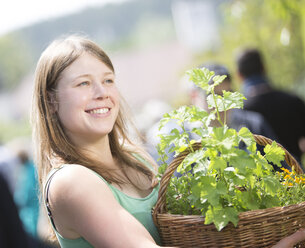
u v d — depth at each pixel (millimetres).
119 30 67750
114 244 1771
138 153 2371
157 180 2189
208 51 13547
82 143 2086
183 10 35344
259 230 1763
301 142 4219
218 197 1731
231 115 3260
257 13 8422
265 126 3250
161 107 8430
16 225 4215
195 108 1905
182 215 1818
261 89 4238
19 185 5812
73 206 1813
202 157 1770
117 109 2119
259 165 1810
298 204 1800
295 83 9117
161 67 36031
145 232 1813
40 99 2070
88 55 2049
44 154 2055
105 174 2004
